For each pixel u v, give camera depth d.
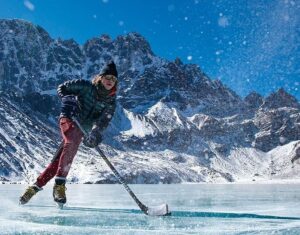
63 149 4.73
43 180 4.91
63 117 4.80
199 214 4.04
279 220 3.62
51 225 3.15
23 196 4.91
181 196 10.27
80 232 2.85
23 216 3.70
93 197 9.38
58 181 4.56
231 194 12.38
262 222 3.46
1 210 4.27
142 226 3.19
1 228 2.98
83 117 5.01
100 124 5.12
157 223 3.36
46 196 8.15
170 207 5.39
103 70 4.99
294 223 3.40
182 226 3.20
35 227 3.04
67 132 4.73
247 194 12.47
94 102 5.02
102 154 4.65
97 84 4.99
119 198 8.66
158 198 8.75
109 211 4.27
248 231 2.94
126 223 3.34
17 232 2.82
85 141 4.71
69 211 4.23
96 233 2.82
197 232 2.89
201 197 9.56
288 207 5.58
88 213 4.01
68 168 4.63
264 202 7.14
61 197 4.52
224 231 2.95
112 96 5.09
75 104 4.88
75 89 4.95
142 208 3.96
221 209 4.96
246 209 5.05
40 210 4.31
